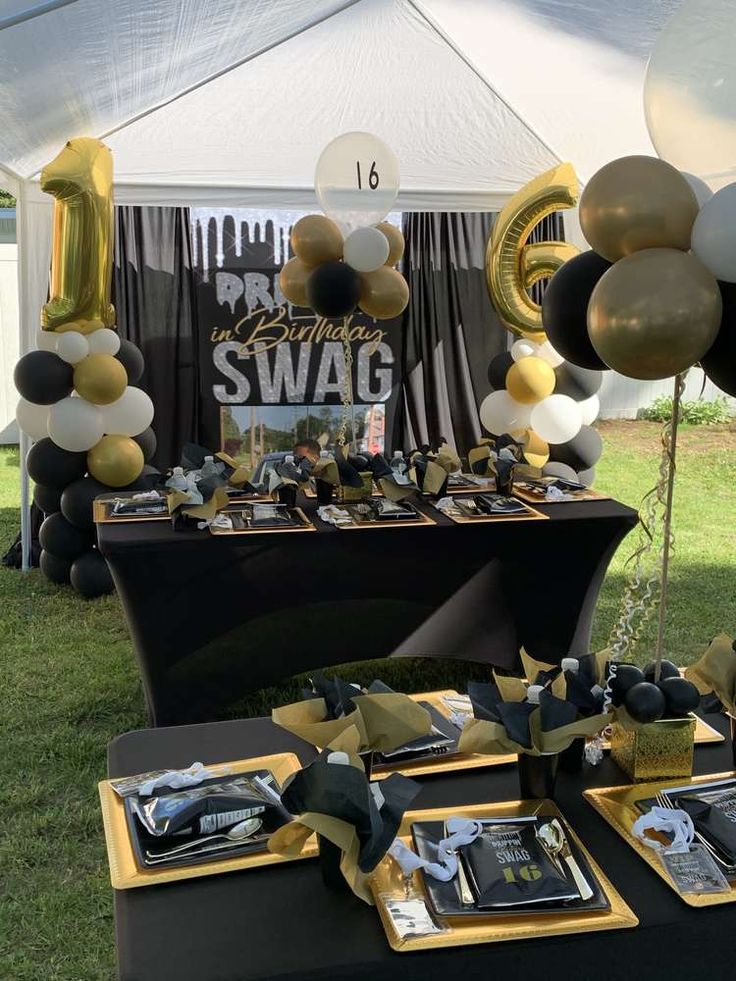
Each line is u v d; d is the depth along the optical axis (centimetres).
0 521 668
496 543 342
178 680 325
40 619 464
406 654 348
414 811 153
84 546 501
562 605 357
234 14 332
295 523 331
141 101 426
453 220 590
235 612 324
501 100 462
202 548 312
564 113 471
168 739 183
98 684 383
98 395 447
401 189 554
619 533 351
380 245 366
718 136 156
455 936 122
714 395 1074
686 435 1006
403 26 397
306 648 336
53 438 455
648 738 162
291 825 128
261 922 127
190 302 562
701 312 142
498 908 126
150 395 563
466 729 150
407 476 379
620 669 161
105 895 246
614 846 145
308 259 374
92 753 322
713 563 573
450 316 602
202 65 398
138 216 545
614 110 459
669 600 498
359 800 124
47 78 333
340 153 377
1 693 375
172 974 117
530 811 152
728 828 144
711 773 168
